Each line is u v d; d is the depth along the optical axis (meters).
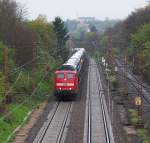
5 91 76.81
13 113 78.88
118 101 104.25
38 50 126.12
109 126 77.19
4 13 107.44
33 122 79.62
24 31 110.25
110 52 146.75
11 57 99.31
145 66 135.00
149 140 67.75
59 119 83.00
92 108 95.38
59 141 65.69
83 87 130.50
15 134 69.56
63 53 189.75
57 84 103.62
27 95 93.06
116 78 133.38
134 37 157.25
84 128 75.56
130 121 81.00
